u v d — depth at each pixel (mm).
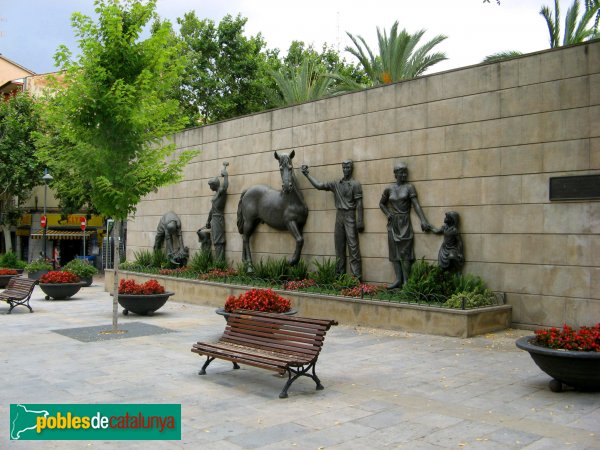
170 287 18562
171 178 12219
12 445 5297
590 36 22578
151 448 5188
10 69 39156
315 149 15859
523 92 11688
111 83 11352
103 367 8500
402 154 13672
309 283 14609
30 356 9320
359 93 14719
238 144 18703
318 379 7230
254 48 34719
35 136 11648
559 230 11125
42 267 24516
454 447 5168
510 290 11773
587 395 6926
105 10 11039
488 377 7867
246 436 5480
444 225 12500
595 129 10719
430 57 25562
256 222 17516
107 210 11703
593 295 10648
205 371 8109
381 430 5641
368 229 14336
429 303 11719
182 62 12219
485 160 12203
